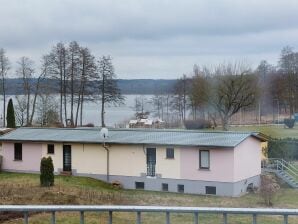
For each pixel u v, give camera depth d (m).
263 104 100.00
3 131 54.97
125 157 35.91
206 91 73.31
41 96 75.19
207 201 29.78
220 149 33.09
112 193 29.39
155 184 35.09
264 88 91.94
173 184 34.59
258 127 81.56
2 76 78.88
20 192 23.31
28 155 38.88
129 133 38.06
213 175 33.44
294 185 37.72
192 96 78.38
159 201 28.31
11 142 39.25
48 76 77.44
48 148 38.19
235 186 33.16
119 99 81.62
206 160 33.75
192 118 82.50
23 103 76.94
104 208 6.20
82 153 37.12
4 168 39.62
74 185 32.22
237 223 18.75
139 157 35.50
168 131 37.94
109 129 40.41
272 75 104.69
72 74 78.19
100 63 83.12
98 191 28.88
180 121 83.88
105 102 79.81
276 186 32.94
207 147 33.25
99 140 36.28
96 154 36.72
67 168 37.75
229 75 71.19
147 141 35.12
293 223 17.20
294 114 92.75
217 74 75.81
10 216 14.66
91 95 79.38
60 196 22.66
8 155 39.53
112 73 79.94
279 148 50.31
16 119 76.44
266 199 29.81
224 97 71.06
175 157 34.50
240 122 91.75
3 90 79.00
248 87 70.69
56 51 78.19
